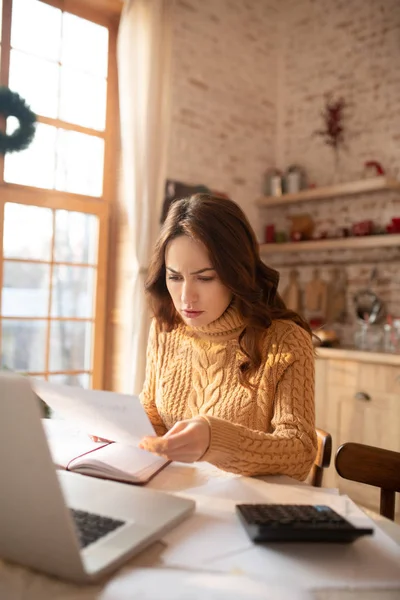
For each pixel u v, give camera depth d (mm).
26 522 622
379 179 3186
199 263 1234
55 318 3049
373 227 3410
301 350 1268
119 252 3213
